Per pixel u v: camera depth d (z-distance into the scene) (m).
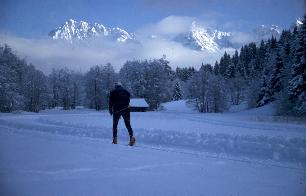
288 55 66.06
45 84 98.38
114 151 8.37
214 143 9.84
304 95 45.38
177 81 135.25
